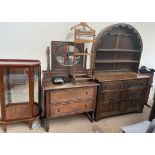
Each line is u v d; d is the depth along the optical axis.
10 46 2.30
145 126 1.84
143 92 2.91
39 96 2.44
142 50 3.04
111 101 2.66
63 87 2.20
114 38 2.84
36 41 2.39
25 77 2.32
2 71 1.98
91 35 2.45
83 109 2.48
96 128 2.46
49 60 2.50
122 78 2.65
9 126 2.40
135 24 2.92
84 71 2.73
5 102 2.32
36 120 2.50
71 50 2.58
